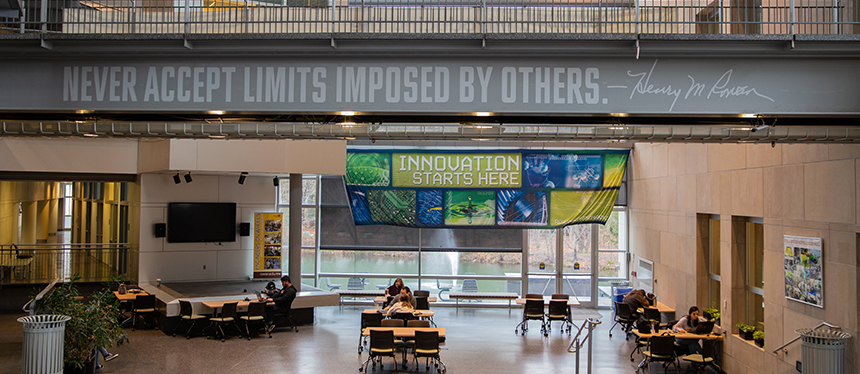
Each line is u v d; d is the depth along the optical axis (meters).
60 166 14.18
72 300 9.34
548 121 7.37
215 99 6.11
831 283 7.92
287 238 17.78
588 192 17.05
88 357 9.45
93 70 6.14
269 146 13.70
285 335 12.98
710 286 12.22
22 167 13.80
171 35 5.87
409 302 13.01
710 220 12.26
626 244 17.41
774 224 9.37
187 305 12.21
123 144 14.69
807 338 7.49
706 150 11.80
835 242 7.85
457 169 17.14
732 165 10.73
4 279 14.23
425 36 5.85
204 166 13.02
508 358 11.48
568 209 17.05
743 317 10.83
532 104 6.02
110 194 18.31
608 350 12.40
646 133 7.64
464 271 17.50
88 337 9.23
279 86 6.10
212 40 5.94
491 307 17.27
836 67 5.93
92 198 20.88
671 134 7.55
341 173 14.41
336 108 6.08
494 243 17.52
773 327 9.39
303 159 14.04
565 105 6.01
